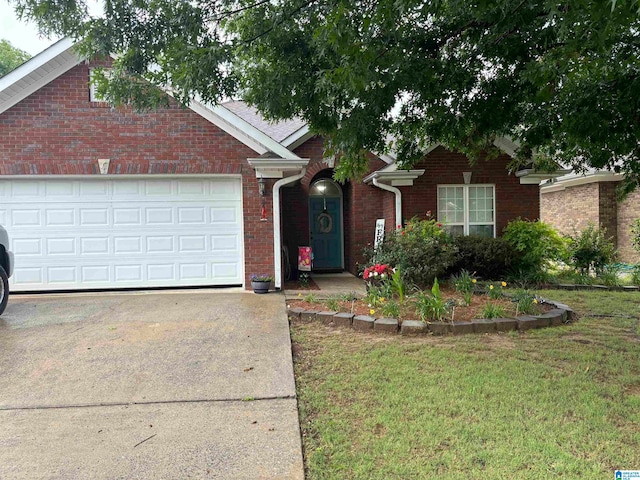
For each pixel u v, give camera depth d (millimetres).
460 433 3051
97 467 2729
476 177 10594
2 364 4574
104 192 8812
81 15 4703
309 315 6383
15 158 8367
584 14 3311
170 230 8992
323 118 5395
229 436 3096
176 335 5602
